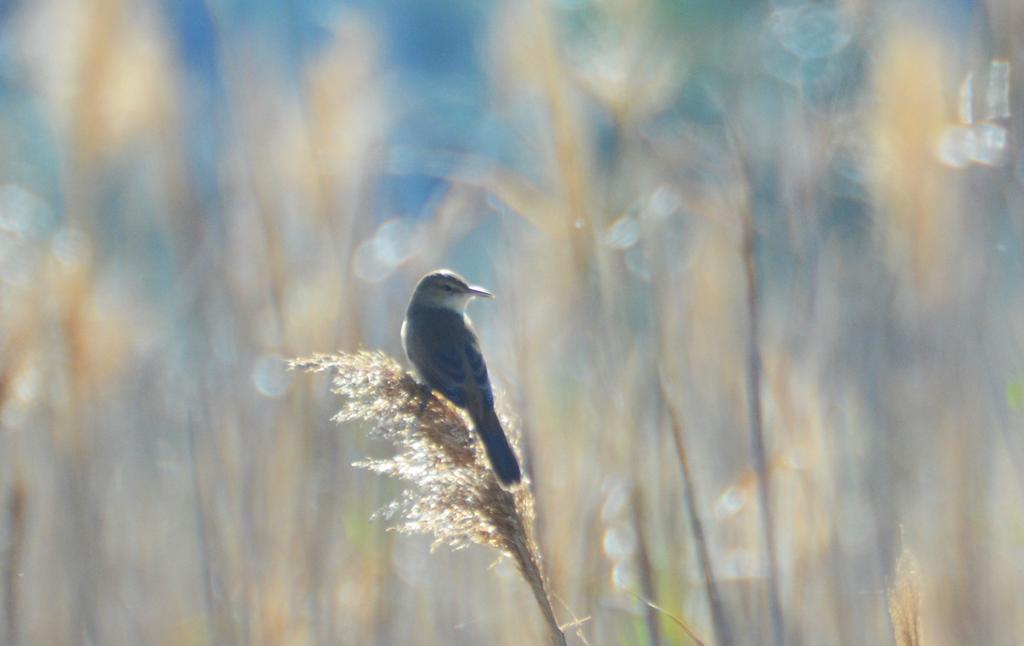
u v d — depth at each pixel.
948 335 11.70
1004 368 11.80
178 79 11.70
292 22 12.09
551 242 11.27
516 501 7.58
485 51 11.60
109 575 11.71
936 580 11.13
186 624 11.96
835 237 11.83
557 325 11.45
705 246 12.34
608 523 10.38
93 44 11.22
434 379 9.64
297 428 11.41
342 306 11.48
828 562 10.84
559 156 10.63
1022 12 11.30
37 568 11.46
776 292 12.22
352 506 11.27
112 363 11.46
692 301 12.30
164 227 12.31
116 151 11.45
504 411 8.40
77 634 11.38
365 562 11.13
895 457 11.52
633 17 10.71
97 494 11.52
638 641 10.24
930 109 11.11
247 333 11.81
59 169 11.38
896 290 11.61
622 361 10.57
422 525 7.53
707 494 11.96
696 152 11.58
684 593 10.30
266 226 11.66
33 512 11.32
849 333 11.77
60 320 11.06
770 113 12.30
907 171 11.23
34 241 11.74
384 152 11.86
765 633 10.39
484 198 12.01
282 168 11.76
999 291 12.15
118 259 12.28
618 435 10.44
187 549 12.41
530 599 10.38
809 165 11.20
